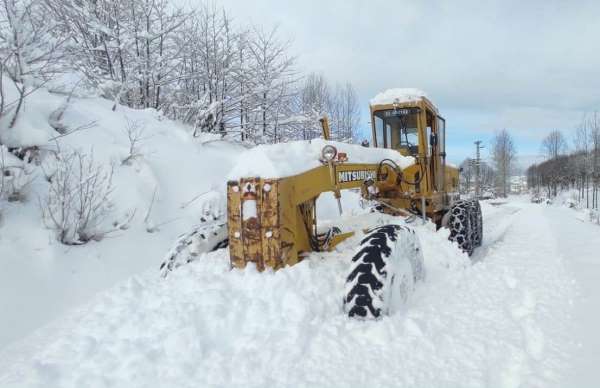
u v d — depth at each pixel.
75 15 9.36
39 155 5.93
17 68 6.69
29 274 4.62
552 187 68.31
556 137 77.50
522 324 3.36
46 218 5.26
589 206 47.31
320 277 3.55
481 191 58.88
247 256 3.54
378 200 5.84
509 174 80.44
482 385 2.50
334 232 4.61
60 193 5.36
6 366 3.14
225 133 11.62
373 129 6.68
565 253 6.47
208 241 4.50
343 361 2.70
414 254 3.96
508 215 16.50
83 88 8.65
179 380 2.50
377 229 3.78
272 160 3.57
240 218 3.56
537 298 4.00
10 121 5.82
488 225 12.19
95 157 6.42
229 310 3.18
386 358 2.76
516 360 2.79
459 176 9.48
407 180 5.96
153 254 5.82
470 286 4.32
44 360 2.92
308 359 2.71
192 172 7.68
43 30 6.83
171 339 2.81
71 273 4.92
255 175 3.53
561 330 3.24
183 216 6.76
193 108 10.49
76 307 4.43
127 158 6.80
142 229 6.13
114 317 3.34
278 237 3.46
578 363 2.72
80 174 5.59
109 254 5.45
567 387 2.44
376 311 3.17
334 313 3.28
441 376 2.59
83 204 5.62
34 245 4.96
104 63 10.10
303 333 2.92
